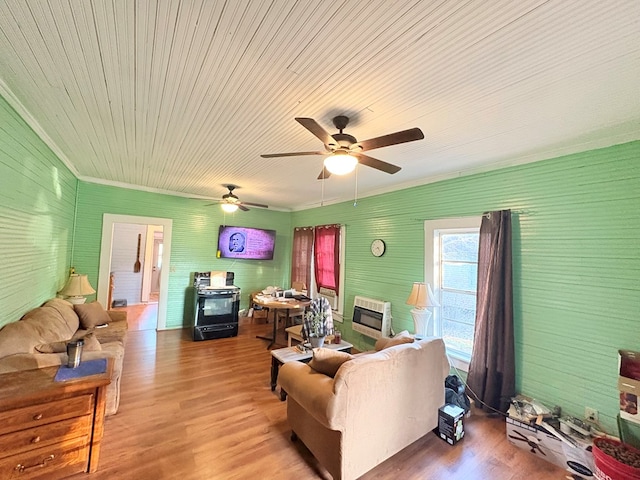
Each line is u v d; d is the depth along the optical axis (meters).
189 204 5.57
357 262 4.86
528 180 2.84
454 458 2.18
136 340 4.73
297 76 1.72
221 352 4.28
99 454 2.02
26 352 2.11
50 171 3.07
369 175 3.77
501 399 2.77
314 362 2.21
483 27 1.30
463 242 3.49
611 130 2.26
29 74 1.77
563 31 1.30
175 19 1.32
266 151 3.03
